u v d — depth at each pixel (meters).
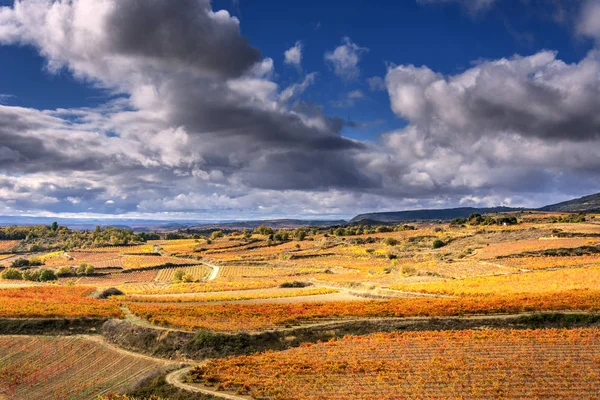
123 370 52.72
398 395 38.66
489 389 38.59
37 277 147.00
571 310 58.09
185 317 65.12
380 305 67.19
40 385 51.16
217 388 41.91
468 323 57.03
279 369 45.59
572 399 36.28
